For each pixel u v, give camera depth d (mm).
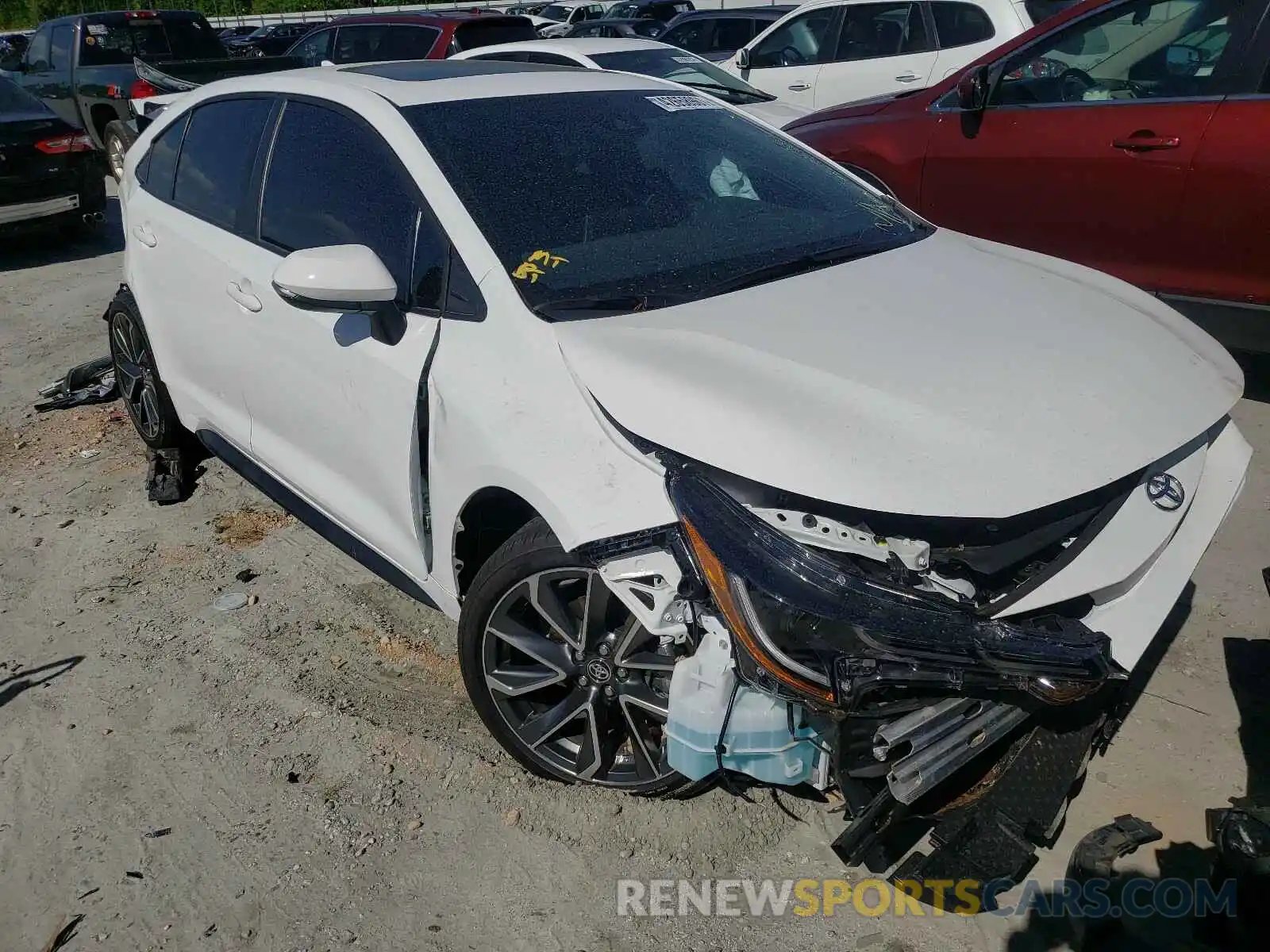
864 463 2125
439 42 10062
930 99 5645
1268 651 3119
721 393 2279
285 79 3633
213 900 2488
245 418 3766
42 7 48406
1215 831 2281
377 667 3311
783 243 3061
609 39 8883
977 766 2436
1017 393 2314
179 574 3922
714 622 2217
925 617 2023
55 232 9477
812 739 2275
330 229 3193
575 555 2404
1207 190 4457
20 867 2617
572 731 2779
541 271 2721
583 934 2359
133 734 3066
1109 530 2256
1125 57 4820
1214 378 2584
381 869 2555
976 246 3379
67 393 5703
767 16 12211
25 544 4207
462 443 2609
